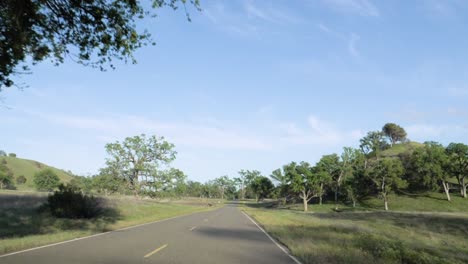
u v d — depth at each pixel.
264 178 134.12
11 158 172.12
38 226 18.48
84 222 21.80
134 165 55.78
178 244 13.91
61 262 9.20
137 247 12.52
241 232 20.72
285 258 11.38
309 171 88.44
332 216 54.28
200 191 166.50
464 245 23.83
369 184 92.06
